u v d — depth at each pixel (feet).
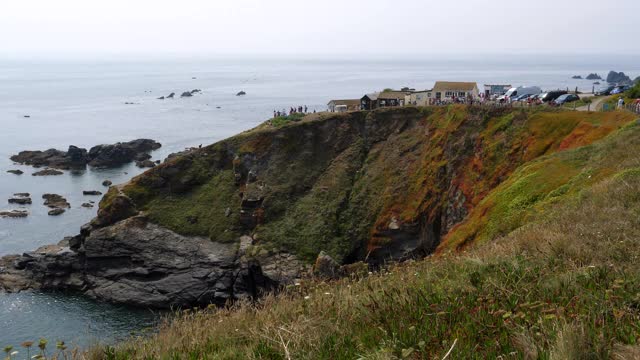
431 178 219.20
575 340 22.48
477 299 30.66
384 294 34.91
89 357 33.14
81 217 272.72
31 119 618.85
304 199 236.02
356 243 219.41
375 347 25.88
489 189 192.44
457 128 223.30
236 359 29.50
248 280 206.80
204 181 247.91
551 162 136.56
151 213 230.27
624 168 97.35
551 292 31.50
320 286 43.88
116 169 384.47
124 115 647.56
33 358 31.37
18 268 213.05
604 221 57.52
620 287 30.22
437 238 210.38
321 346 28.12
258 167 246.27
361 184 237.45
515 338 24.43
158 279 211.41
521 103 230.68
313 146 254.68
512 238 63.31
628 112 170.19
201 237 224.33
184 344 33.88
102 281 209.97
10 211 275.80
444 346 24.77
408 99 307.99
